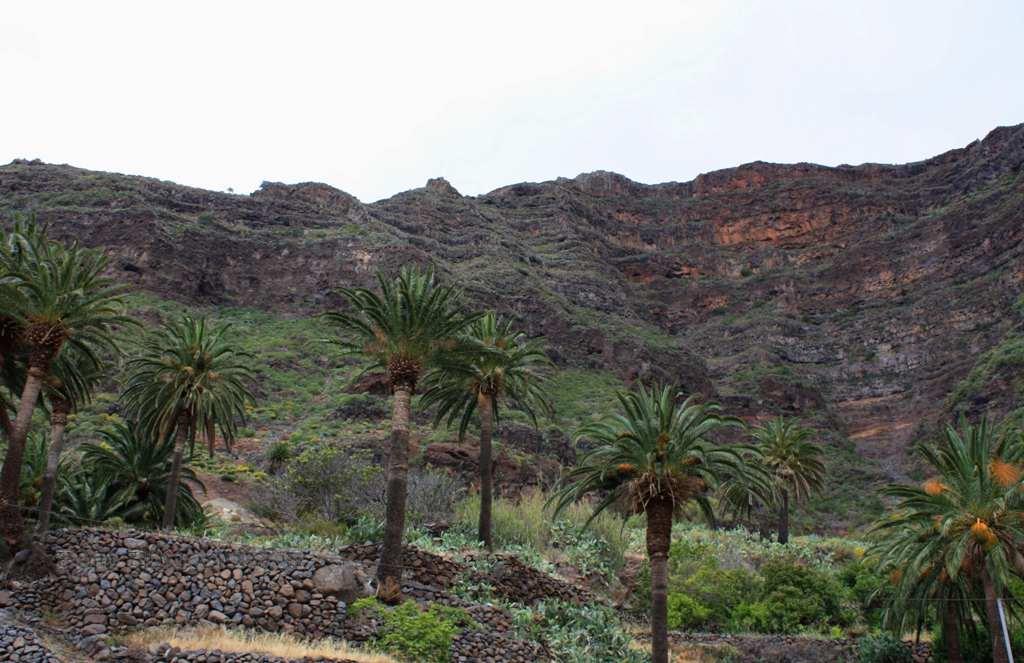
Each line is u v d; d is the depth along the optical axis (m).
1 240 31.88
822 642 40.78
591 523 47.44
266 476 57.75
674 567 49.12
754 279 174.25
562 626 33.97
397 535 31.12
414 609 29.66
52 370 32.19
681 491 30.00
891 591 41.34
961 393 115.81
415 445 67.00
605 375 112.69
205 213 122.12
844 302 163.88
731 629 44.28
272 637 27.09
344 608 28.73
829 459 115.25
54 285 30.39
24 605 26.55
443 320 33.31
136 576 28.00
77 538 28.64
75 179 124.19
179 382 37.62
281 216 127.94
